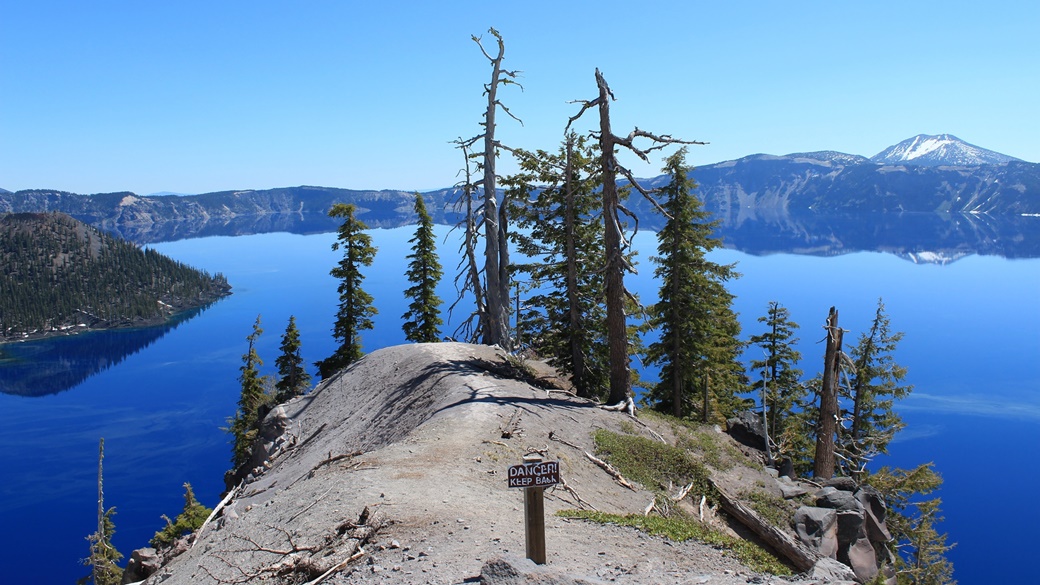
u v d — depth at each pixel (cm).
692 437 2409
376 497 1342
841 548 1889
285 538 1258
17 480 9594
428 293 4747
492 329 3606
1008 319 19038
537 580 834
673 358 3250
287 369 5294
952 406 10538
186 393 13975
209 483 9181
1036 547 5994
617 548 1188
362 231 4762
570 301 3058
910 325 17925
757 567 1195
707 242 3203
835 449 3278
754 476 2209
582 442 2062
